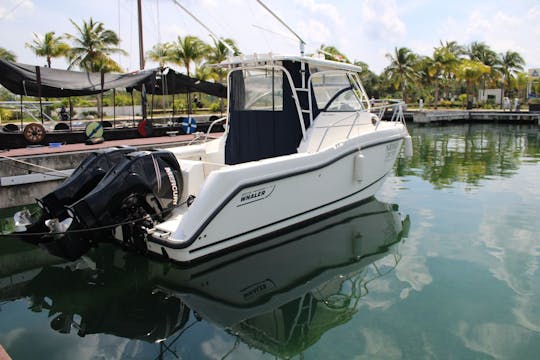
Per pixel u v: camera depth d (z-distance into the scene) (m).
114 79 11.71
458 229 5.87
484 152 13.48
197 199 4.32
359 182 6.43
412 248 5.21
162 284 4.44
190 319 3.71
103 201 4.17
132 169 4.40
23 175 7.64
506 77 47.47
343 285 4.30
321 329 3.49
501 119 27.73
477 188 8.27
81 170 4.79
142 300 4.09
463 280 4.32
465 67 40.62
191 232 4.27
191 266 4.52
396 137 6.96
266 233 5.14
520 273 4.46
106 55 27.98
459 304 3.82
